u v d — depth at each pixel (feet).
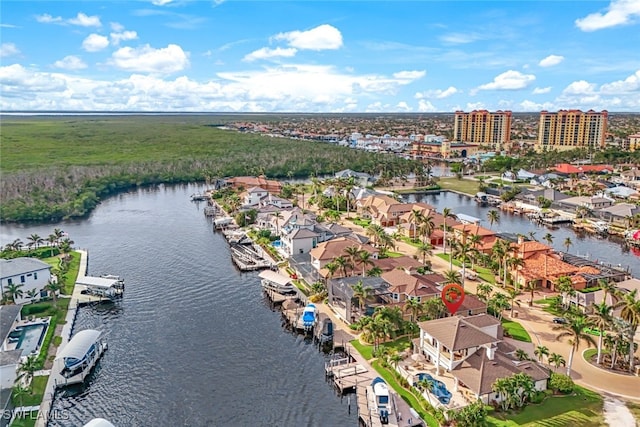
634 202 619.26
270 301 327.06
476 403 189.57
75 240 469.16
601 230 499.92
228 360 252.62
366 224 525.75
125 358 253.65
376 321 247.29
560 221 547.49
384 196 580.71
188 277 370.32
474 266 382.83
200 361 251.39
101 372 240.53
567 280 304.50
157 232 501.15
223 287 351.05
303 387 229.25
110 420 205.46
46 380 225.15
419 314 271.69
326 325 267.39
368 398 212.64
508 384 196.34
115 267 390.01
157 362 249.96
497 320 249.96
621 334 227.20
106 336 276.62
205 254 426.92
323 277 337.11
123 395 222.28
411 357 242.17
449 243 418.51
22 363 223.30
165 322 294.87
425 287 287.89
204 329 286.66
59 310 302.04
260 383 232.32
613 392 209.87
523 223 553.64
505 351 234.38
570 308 273.54
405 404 206.59
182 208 626.64
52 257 403.95
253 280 365.61
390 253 416.46
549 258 359.46
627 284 310.45
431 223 424.46
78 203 584.40
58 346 255.70
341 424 202.59
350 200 609.42
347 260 329.11
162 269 387.34
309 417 207.41
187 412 211.00
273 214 510.58
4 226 530.68
